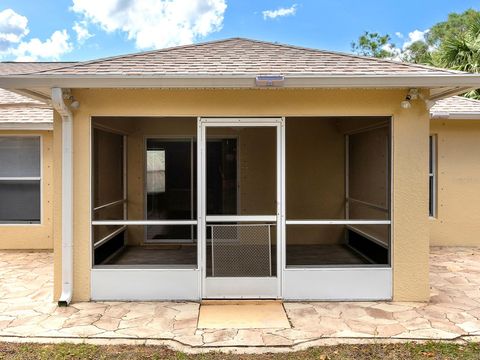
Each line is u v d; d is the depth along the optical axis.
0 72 9.43
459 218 7.81
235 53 5.52
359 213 6.68
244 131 5.21
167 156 7.43
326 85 4.27
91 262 4.74
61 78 4.16
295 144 7.47
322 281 4.76
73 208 4.71
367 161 6.23
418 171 4.74
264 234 4.80
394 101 4.72
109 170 6.25
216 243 4.79
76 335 3.80
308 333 3.85
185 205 7.43
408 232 4.75
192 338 3.75
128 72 4.35
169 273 4.74
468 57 11.02
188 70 4.51
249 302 4.68
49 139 7.54
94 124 4.93
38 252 7.42
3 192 7.61
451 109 7.59
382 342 3.67
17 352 3.47
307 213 7.48
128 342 3.67
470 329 3.93
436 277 5.71
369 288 4.77
